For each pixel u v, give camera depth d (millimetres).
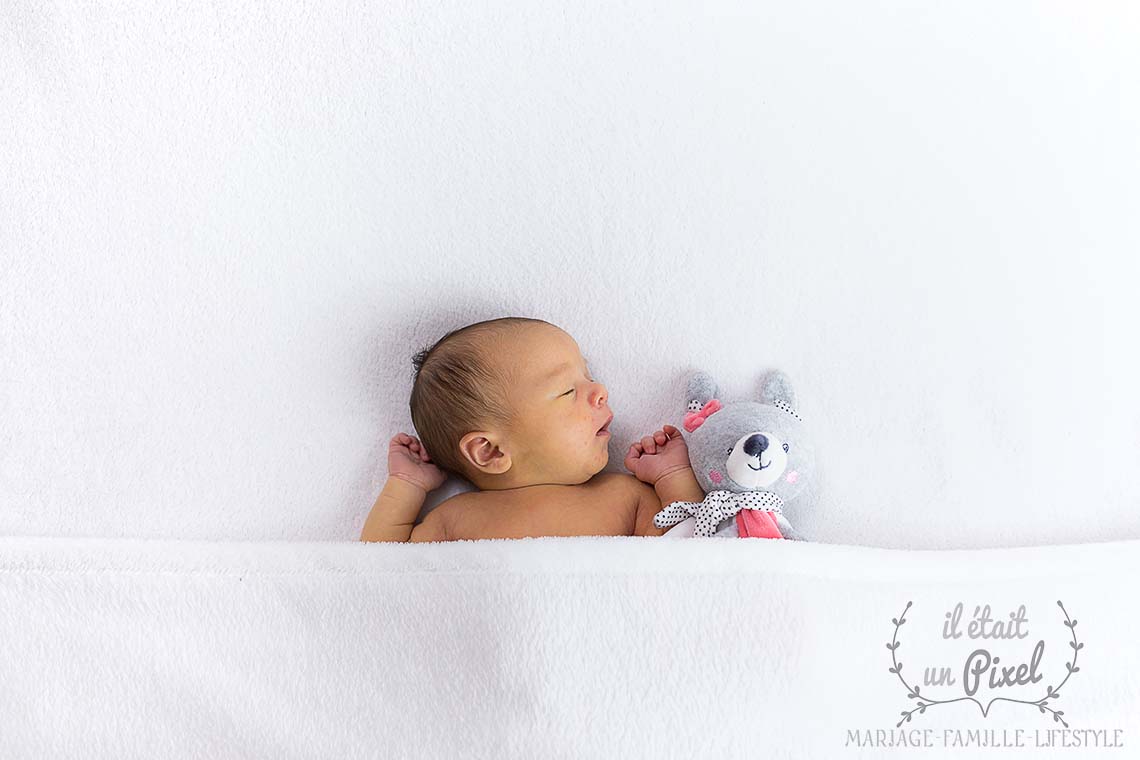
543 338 1418
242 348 1517
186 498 1505
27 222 1529
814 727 1204
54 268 1525
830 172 1485
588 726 1197
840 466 1479
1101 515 1462
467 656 1229
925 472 1474
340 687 1265
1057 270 1476
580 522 1442
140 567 1320
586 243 1508
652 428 1515
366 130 1515
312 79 1513
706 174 1494
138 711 1303
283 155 1518
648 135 1495
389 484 1481
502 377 1401
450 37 1503
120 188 1523
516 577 1225
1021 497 1468
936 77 1479
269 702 1276
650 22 1487
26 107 1529
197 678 1293
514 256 1516
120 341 1517
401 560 1274
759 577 1219
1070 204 1476
